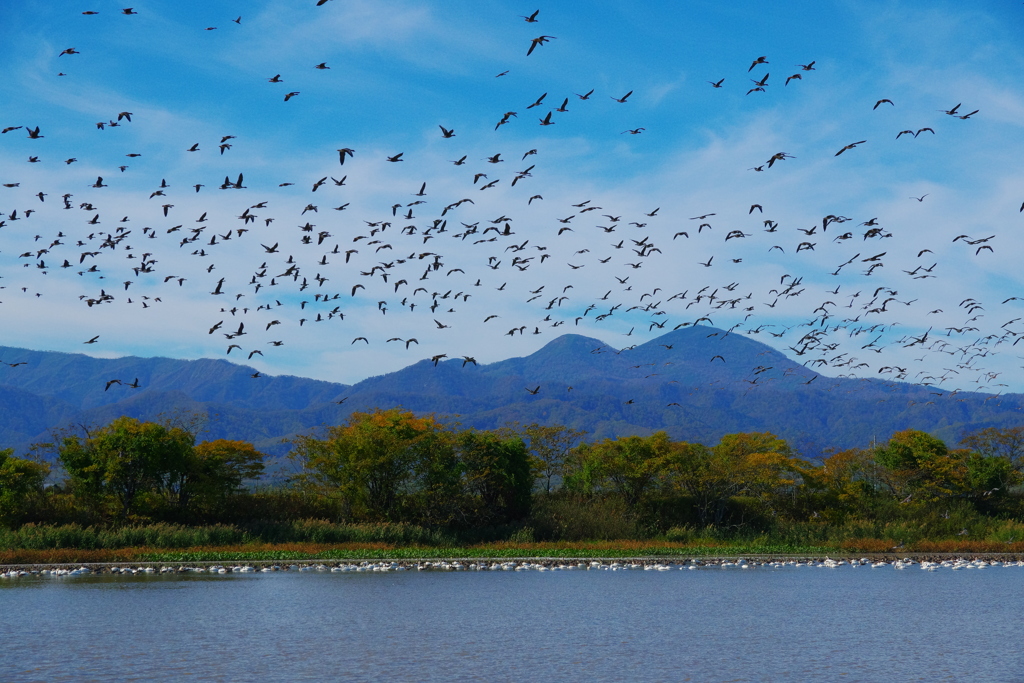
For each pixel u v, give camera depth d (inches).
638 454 3425.2
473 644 1385.3
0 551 2470.5
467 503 3080.7
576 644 1385.3
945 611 1712.6
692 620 1609.3
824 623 1576.0
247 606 1747.0
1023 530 3075.8
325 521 2997.0
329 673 1192.2
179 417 3159.5
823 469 3595.0
